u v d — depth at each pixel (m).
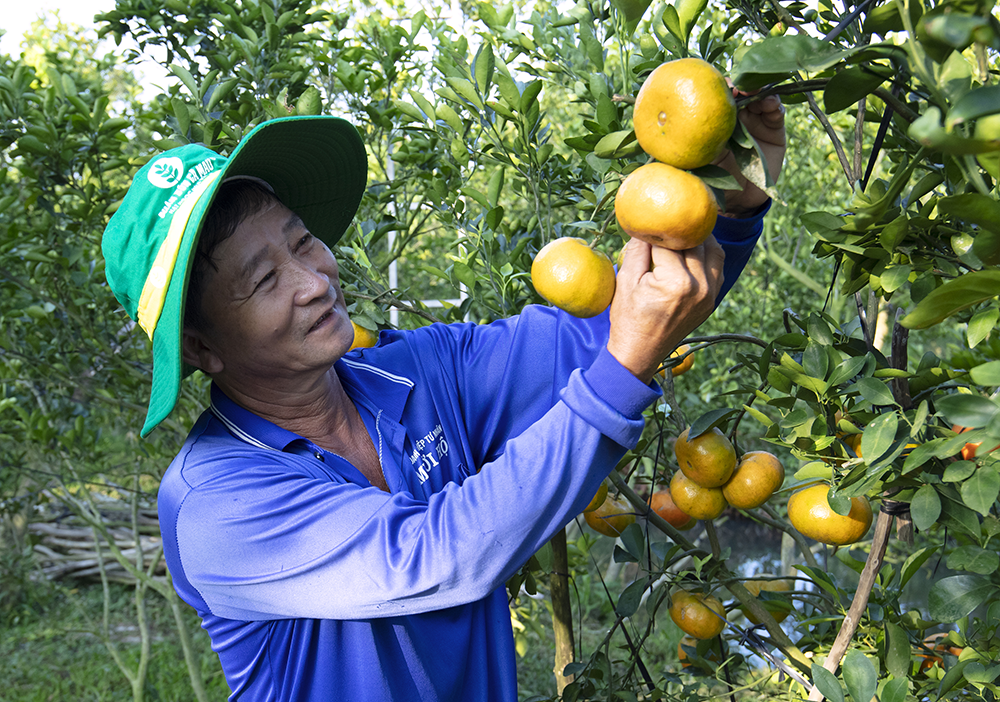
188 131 2.37
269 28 2.57
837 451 1.26
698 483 1.49
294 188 1.37
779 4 1.29
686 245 0.92
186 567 1.14
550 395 1.46
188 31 2.93
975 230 1.02
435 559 0.98
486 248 2.05
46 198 3.16
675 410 1.80
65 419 4.43
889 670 1.41
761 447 4.98
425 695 1.21
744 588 1.62
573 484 0.99
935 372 1.19
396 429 1.34
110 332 3.58
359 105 2.86
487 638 1.34
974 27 0.60
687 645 1.91
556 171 2.42
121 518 7.77
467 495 1.00
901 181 0.88
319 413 1.31
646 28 1.84
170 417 3.91
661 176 0.88
